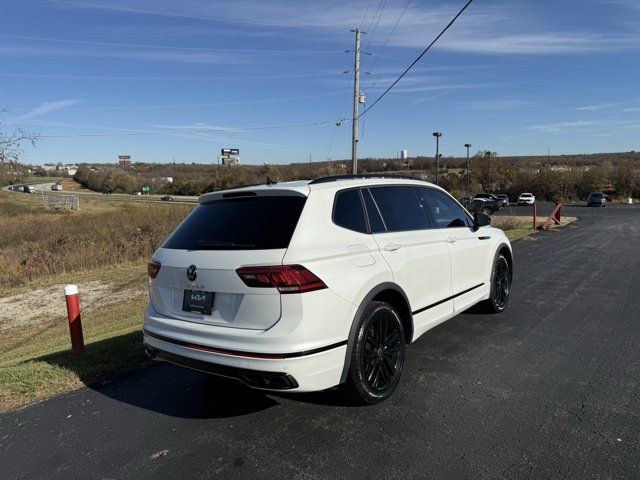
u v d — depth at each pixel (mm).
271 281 3057
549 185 68625
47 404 3973
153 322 3664
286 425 3459
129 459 3088
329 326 3209
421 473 2805
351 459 2980
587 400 3697
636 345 4953
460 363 4531
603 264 10492
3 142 25359
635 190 66000
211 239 3475
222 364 3189
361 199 3908
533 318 6047
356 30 38312
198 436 3352
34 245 17344
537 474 2760
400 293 3891
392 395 3867
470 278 5238
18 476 2939
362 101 39625
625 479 2695
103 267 15852
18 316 10305
